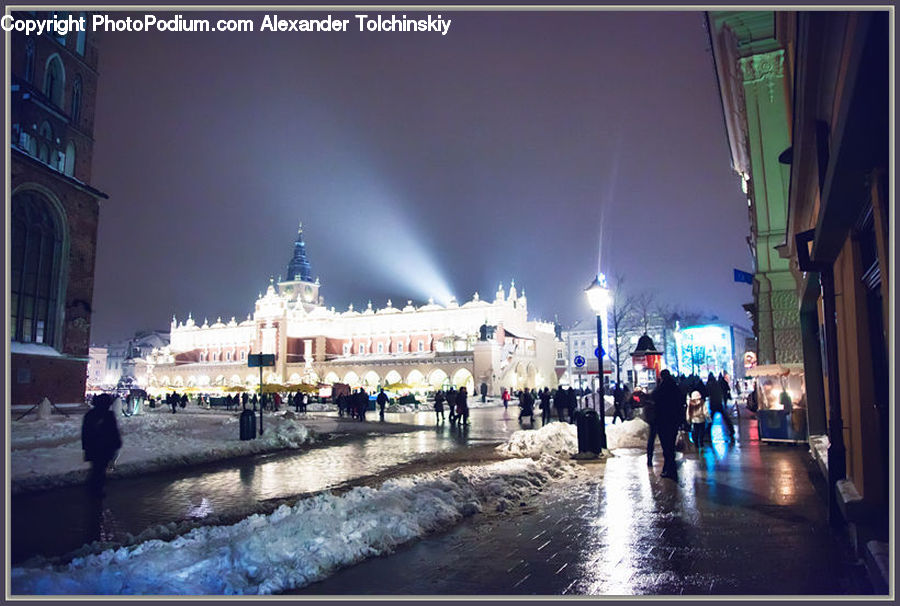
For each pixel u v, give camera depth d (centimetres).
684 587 564
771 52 1820
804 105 621
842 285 823
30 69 3284
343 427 3003
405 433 2600
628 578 595
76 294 3422
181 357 10856
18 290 3127
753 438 1930
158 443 1756
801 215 1073
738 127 2319
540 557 676
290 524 708
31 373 3108
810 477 1147
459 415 3084
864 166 518
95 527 882
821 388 1505
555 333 10631
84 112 3644
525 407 3253
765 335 1784
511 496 995
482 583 595
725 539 724
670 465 1162
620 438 1852
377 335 9581
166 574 586
